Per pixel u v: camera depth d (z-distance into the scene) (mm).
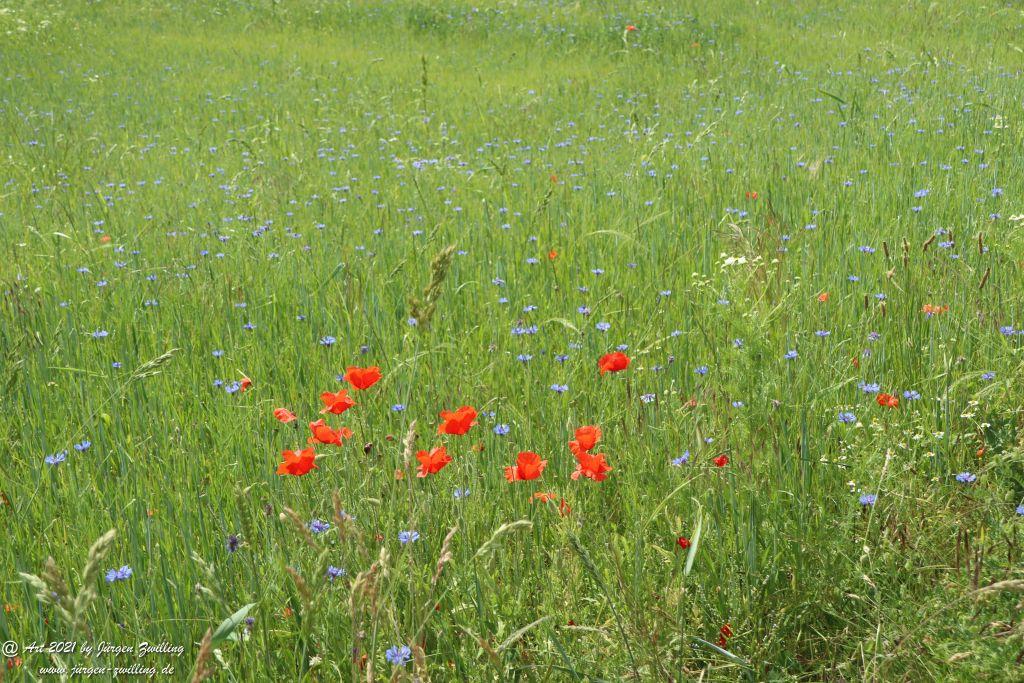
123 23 19828
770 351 3137
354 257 5812
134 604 2467
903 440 3314
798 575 2652
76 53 16453
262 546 2814
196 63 15781
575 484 3121
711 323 4141
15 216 7188
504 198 7133
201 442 3607
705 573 2680
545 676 2418
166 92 13336
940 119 8758
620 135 9531
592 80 13203
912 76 11570
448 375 3938
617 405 3646
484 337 4543
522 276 5285
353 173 8555
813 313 4148
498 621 2580
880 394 3359
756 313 3172
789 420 3064
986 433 3316
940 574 2684
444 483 3066
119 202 7645
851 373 3818
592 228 6180
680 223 6180
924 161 7277
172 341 4633
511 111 11242
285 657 2430
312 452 2580
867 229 5715
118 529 2834
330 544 2670
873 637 2512
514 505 3018
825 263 5152
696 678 2518
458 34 17875
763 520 2752
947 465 3162
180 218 7062
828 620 2691
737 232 4199
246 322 4965
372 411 3584
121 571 2508
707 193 6945
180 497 2957
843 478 3035
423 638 2438
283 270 5625
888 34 15906
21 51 16234
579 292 4930
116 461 3490
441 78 14016
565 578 2676
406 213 6906
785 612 2627
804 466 2910
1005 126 8219
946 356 3760
